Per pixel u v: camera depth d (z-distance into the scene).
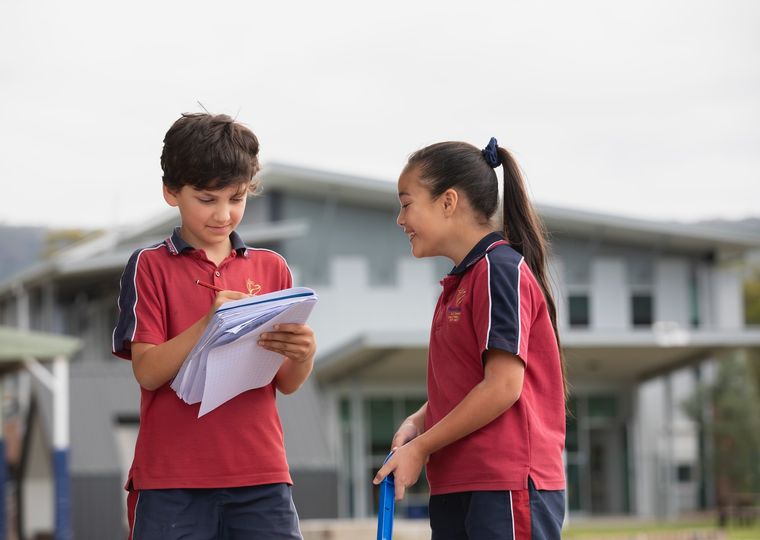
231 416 3.17
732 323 30.09
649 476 28.89
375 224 27.73
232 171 3.08
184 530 3.12
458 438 3.19
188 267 3.23
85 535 19.86
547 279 3.48
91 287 25.86
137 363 3.11
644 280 29.48
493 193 3.44
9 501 22.20
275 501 3.19
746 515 25.39
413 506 26.05
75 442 20.58
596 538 18.08
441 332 3.38
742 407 28.73
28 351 14.34
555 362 3.36
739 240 29.12
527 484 3.18
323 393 26.30
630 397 28.84
